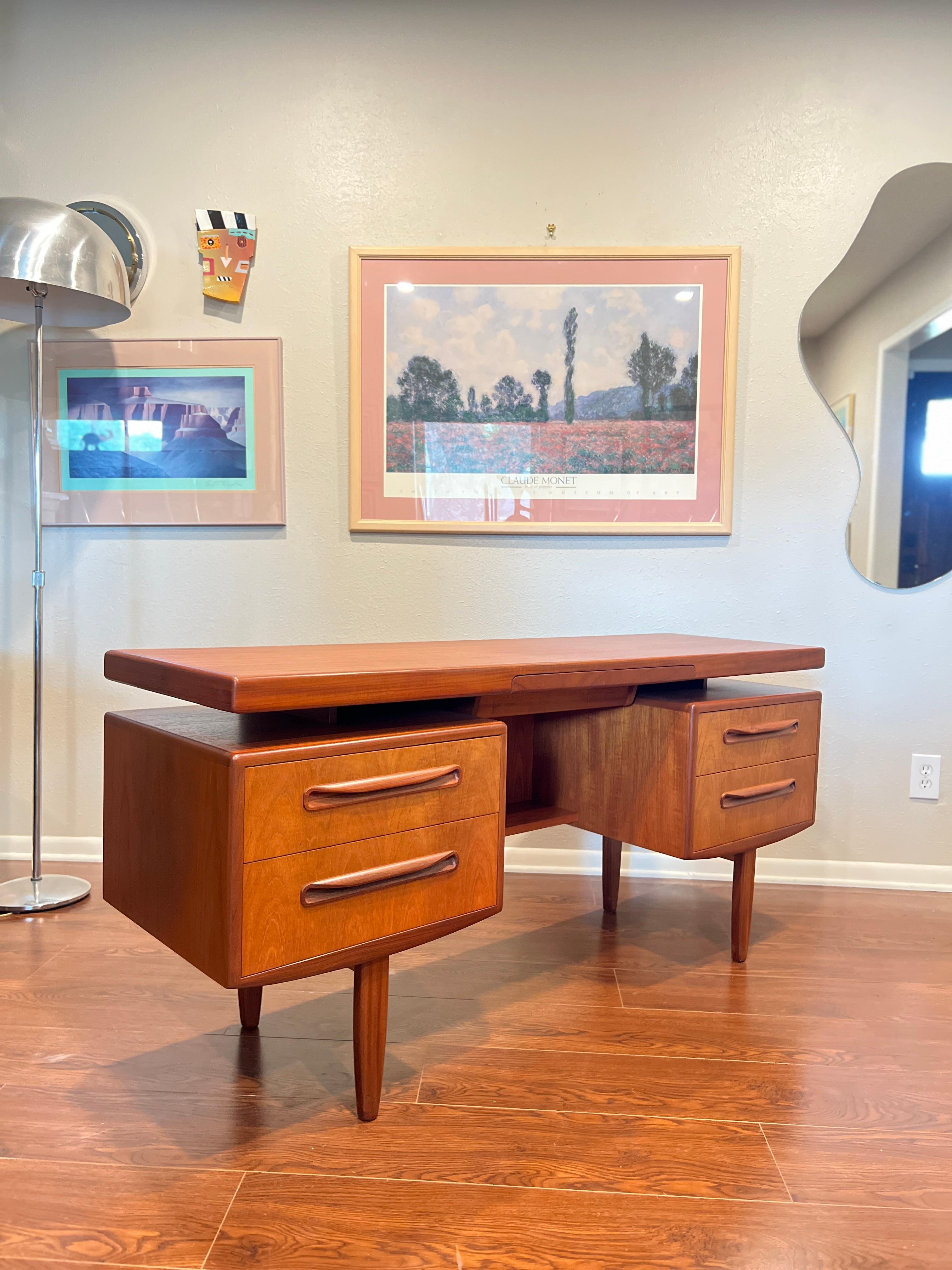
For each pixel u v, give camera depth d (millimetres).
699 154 2307
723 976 1739
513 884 2322
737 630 2389
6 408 2404
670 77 2293
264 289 2355
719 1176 1123
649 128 2305
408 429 2359
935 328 2314
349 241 2342
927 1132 1229
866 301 2316
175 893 1140
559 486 2367
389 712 1395
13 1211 1034
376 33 2303
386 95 2314
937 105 2262
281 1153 1151
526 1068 1380
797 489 2359
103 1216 1028
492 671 1312
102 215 2350
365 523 2371
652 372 2336
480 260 2320
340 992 1648
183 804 1119
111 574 2424
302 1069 1365
